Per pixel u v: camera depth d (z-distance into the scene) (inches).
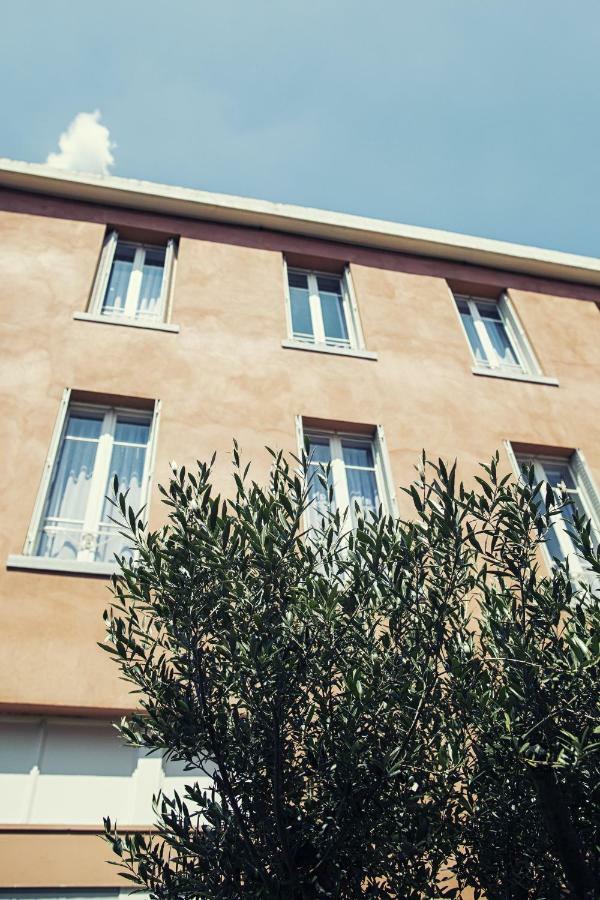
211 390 376.8
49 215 444.5
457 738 173.9
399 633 184.7
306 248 492.4
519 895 176.4
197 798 182.2
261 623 168.2
